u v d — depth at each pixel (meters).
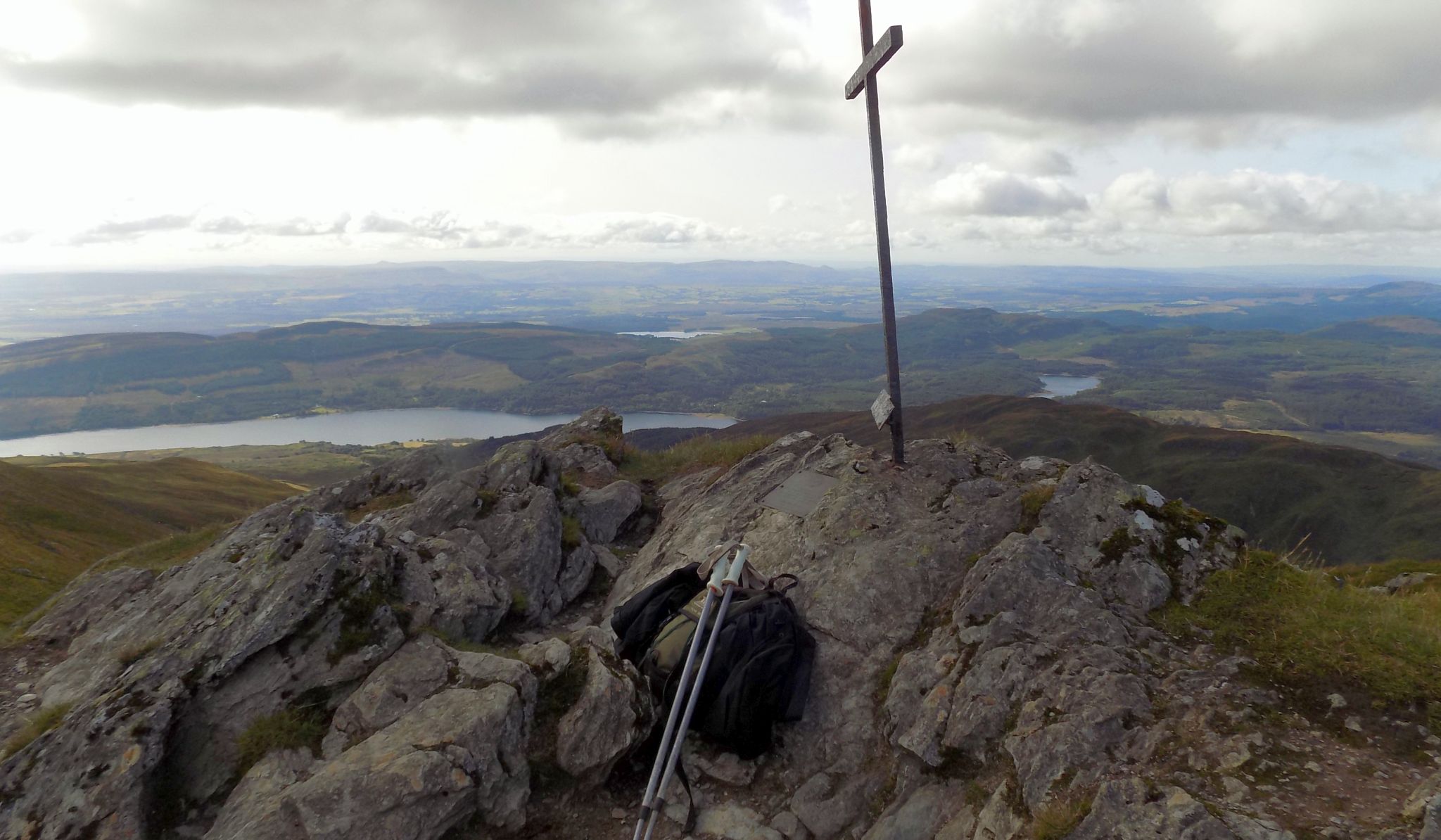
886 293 3.43
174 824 2.09
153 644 2.66
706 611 2.38
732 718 2.31
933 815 2.05
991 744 2.11
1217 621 2.36
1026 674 2.21
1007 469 3.59
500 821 2.13
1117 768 1.88
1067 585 2.47
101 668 2.74
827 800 2.23
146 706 2.23
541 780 2.24
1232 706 1.99
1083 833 1.73
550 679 2.42
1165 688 2.08
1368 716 1.92
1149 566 2.57
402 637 2.54
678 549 3.51
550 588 3.32
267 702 2.32
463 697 2.30
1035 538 2.74
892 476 3.43
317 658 2.43
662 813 2.25
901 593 2.74
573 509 4.09
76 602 3.53
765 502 3.59
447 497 3.67
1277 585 2.44
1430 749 1.81
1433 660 2.04
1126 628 2.35
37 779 2.12
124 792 2.07
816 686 2.53
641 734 2.32
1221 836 1.62
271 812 1.98
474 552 3.15
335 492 4.76
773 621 2.48
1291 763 1.80
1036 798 1.90
